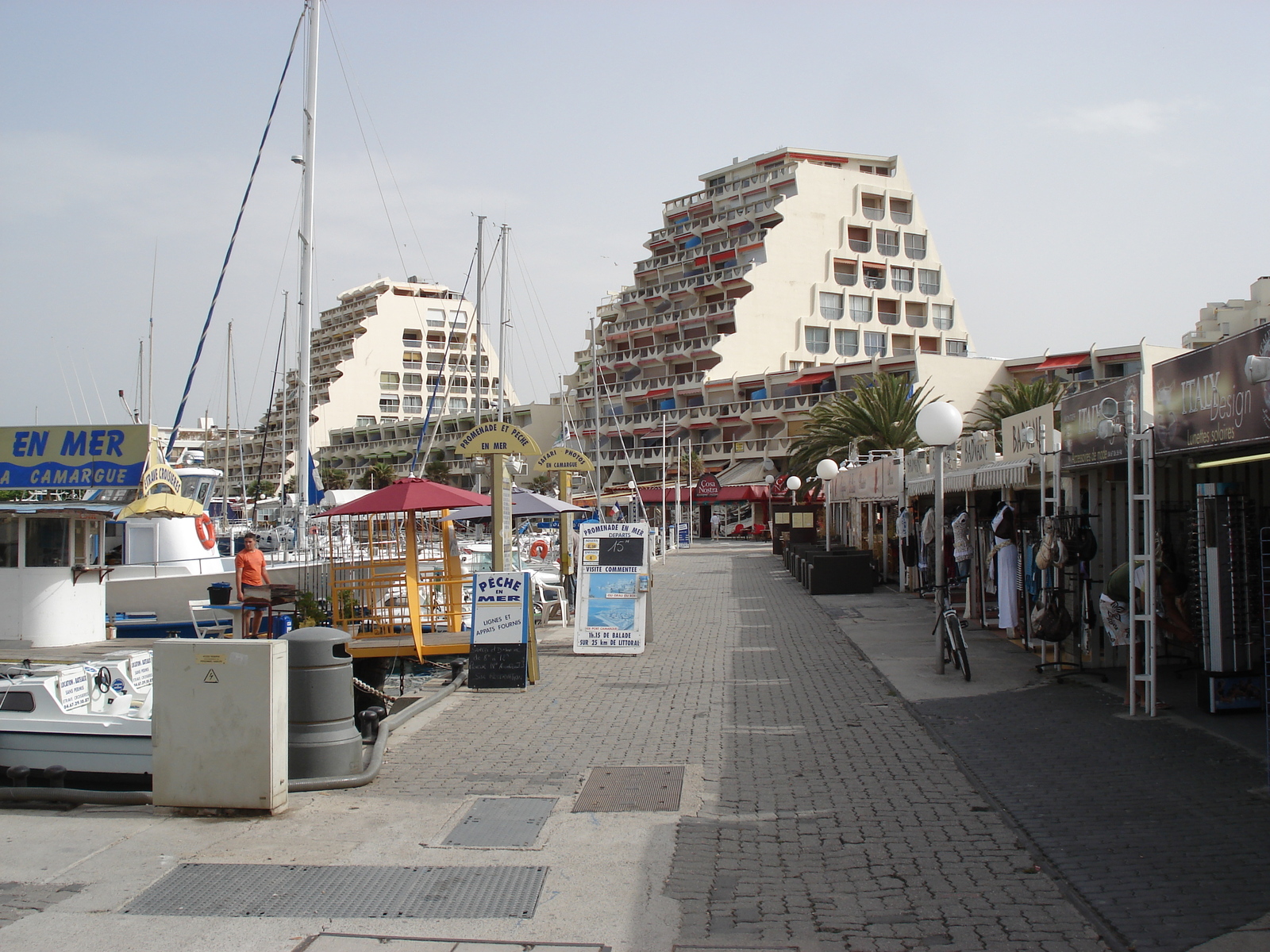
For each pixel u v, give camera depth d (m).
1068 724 9.58
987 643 15.56
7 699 8.75
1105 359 65.44
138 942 5.04
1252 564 9.62
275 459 116.44
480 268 54.78
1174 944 4.81
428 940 5.03
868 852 6.27
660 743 9.52
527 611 12.88
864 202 90.94
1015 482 13.89
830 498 38.91
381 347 134.38
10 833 6.86
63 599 14.84
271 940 5.05
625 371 97.19
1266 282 56.81
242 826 6.97
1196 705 10.05
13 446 15.02
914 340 92.00
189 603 17.47
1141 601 10.60
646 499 81.75
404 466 113.44
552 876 5.93
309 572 20.98
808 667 14.08
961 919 5.20
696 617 21.23
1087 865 5.90
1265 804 6.91
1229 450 8.52
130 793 7.51
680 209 99.44
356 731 8.40
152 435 15.19
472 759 8.99
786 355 86.00
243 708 7.20
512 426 14.51
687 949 4.89
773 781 8.03
